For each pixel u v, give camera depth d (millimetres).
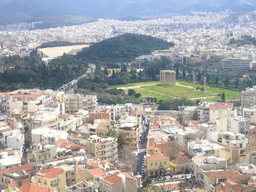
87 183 199875
